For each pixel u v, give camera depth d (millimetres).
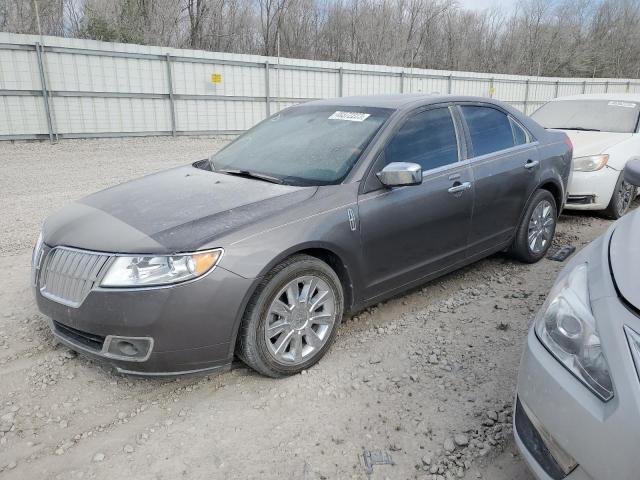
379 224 3408
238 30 30781
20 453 2521
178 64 15664
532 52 42250
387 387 3055
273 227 2924
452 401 2930
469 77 23172
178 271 2654
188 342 2711
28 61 13289
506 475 2424
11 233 6062
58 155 12312
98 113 14609
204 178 3680
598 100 7754
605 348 1855
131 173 10281
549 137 5051
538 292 4410
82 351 2850
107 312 2660
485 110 4469
